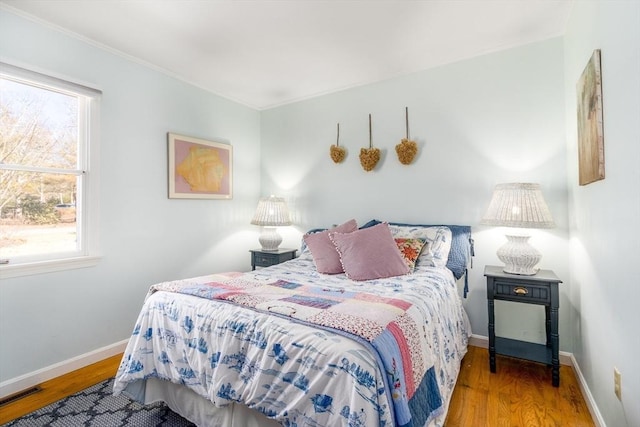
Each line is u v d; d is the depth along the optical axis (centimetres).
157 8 199
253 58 265
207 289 172
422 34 231
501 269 229
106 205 245
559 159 231
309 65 278
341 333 117
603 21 139
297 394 114
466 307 262
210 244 328
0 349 195
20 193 207
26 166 208
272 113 379
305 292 171
